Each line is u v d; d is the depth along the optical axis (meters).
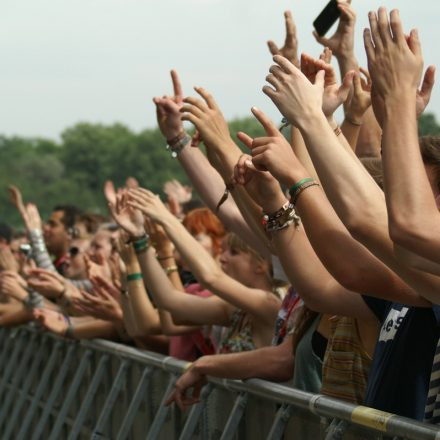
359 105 10.08
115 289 14.34
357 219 7.31
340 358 8.88
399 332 7.99
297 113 7.68
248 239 11.57
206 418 10.55
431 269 6.87
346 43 11.33
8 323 19.81
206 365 10.21
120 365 13.62
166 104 12.07
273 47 11.45
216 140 10.20
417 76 7.05
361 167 7.57
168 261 13.12
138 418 12.50
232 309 11.81
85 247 18.14
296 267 8.72
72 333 15.43
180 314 12.16
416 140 6.91
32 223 18.52
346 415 7.82
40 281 15.86
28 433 17.91
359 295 8.52
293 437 8.82
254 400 9.69
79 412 14.70
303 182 8.23
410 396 7.86
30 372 18.67
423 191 6.76
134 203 11.88
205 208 14.21
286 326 10.29
